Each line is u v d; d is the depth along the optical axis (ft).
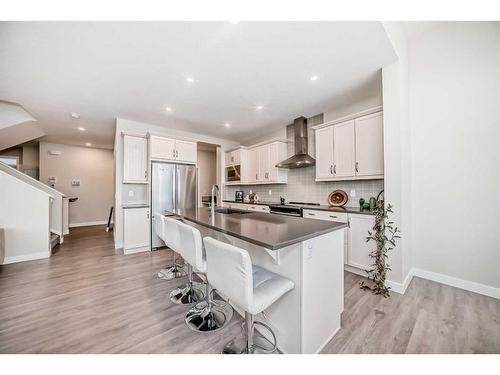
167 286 7.72
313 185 12.96
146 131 14.02
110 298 6.83
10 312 5.99
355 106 10.68
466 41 7.18
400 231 7.19
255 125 14.53
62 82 8.50
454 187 7.45
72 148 20.77
